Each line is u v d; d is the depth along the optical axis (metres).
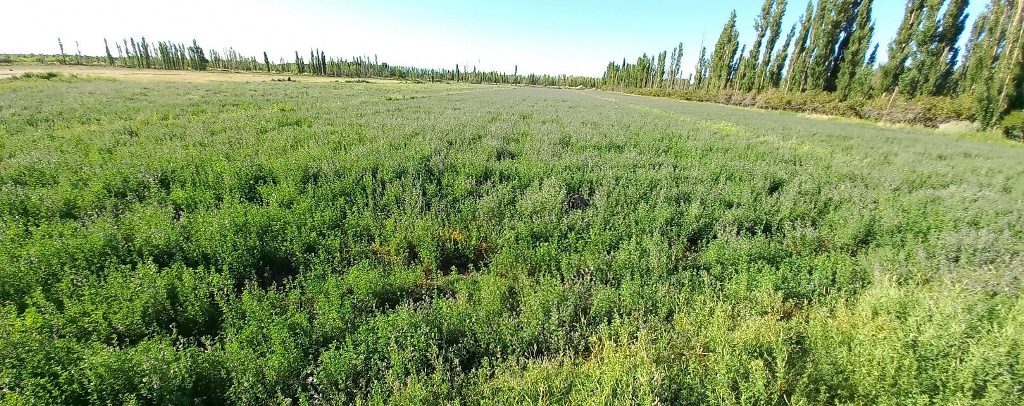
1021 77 25.98
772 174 9.29
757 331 3.72
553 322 3.81
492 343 3.62
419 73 151.88
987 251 5.53
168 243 4.96
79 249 4.58
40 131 11.32
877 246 5.97
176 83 40.94
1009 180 10.55
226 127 12.91
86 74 50.66
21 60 92.44
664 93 73.25
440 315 3.89
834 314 4.21
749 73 55.06
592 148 12.14
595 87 145.00
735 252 5.28
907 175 10.04
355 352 3.44
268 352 3.32
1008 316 3.84
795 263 5.12
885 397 3.09
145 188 7.09
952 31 32.81
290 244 5.10
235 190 6.93
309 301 4.19
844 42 42.53
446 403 2.96
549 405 2.99
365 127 13.72
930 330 3.44
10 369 2.86
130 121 13.82
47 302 3.62
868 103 35.66
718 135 16.53
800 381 3.18
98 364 2.94
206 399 3.09
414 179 7.94
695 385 3.18
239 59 130.38
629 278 4.64
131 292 3.82
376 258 5.24
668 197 7.36
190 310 3.78
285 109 19.53
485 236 5.84
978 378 3.12
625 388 3.12
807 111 41.34
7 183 6.93
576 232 5.98
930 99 31.50
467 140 11.97
